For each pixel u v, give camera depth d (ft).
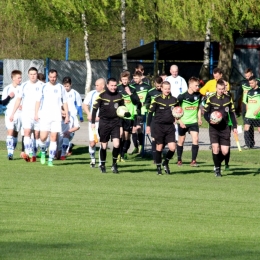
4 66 345.31
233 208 109.40
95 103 146.82
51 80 159.12
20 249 78.89
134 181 136.56
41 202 111.34
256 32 350.02
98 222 96.73
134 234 89.25
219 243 84.89
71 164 163.73
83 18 330.75
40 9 325.21
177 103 146.92
